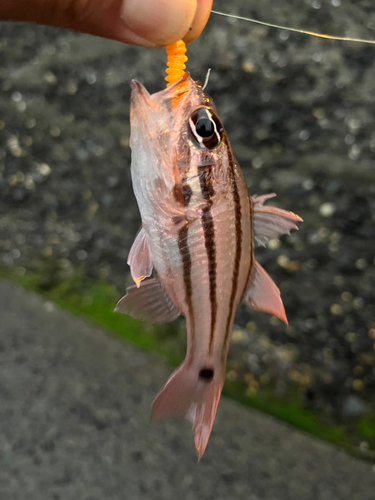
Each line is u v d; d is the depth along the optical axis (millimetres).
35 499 228
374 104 282
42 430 260
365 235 289
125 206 355
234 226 122
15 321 335
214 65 314
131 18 137
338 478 241
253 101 308
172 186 120
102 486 234
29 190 390
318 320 297
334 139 294
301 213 305
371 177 285
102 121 359
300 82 296
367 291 288
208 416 126
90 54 356
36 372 295
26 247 387
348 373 286
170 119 121
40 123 381
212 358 128
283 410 285
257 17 300
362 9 281
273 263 311
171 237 123
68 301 357
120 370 300
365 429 269
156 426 265
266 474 241
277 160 309
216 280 123
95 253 364
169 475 239
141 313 128
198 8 139
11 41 384
